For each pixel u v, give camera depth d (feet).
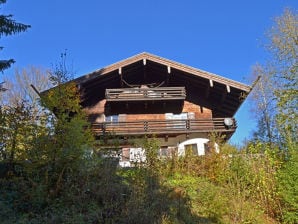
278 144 52.60
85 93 79.87
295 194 41.81
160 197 36.60
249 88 75.92
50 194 34.65
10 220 31.45
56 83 40.55
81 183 36.06
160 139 80.79
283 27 67.46
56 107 38.65
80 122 38.14
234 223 38.93
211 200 40.19
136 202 33.35
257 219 40.24
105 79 80.64
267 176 45.47
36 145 36.22
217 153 49.65
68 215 32.12
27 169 35.76
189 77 82.43
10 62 52.85
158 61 78.69
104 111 82.99
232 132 79.66
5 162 38.83
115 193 35.09
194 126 80.74
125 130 79.56
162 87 83.66
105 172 37.14
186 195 40.75
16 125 38.83
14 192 35.24
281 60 59.88
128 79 84.94
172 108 84.48
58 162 36.01
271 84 74.90
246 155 49.16
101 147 40.57
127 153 51.03
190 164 49.32
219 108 85.97
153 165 46.11
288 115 52.06
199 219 37.83
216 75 76.84
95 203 34.12
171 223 33.88
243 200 41.83
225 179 46.65
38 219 31.81
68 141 36.52
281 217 42.63
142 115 83.51
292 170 43.01
